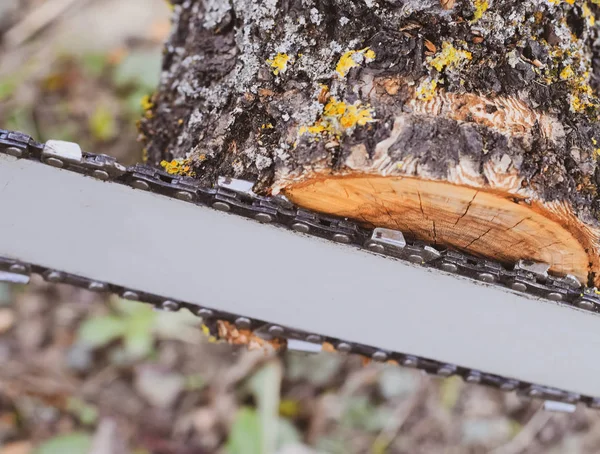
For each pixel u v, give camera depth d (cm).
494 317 38
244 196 36
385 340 39
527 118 35
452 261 36
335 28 36
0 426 50
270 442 49
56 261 38
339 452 50
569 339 38
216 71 38
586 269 37
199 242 37
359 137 35
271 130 36
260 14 36
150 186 36
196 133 38
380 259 36
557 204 35
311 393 53
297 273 37
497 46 36
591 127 36
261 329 40
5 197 36
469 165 35
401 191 35
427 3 35
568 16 36
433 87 35
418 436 52
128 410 51
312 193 36
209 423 51
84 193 36
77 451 49
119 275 38
